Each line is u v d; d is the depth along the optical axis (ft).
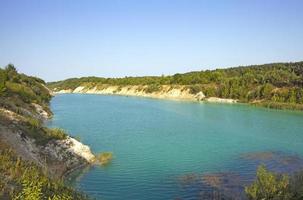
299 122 250.78
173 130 207.72
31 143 115.44
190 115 289.33
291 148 161.38
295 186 80.07
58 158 116.98
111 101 457.68
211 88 487.20
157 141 171.42
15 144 103.24
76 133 188.96
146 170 118.42
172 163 128.77
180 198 92.22
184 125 229.86
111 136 182.50
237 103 422.41
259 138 186.09
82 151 128.98
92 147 153.69
